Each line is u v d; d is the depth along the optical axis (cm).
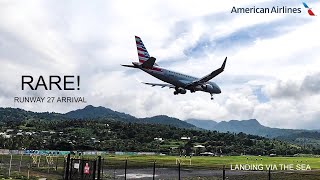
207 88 7288
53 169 5931
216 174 5781
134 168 6969
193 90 7231
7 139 18550
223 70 6556
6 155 11794
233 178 5084
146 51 7994
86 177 2773
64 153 13488
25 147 18312
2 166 6406
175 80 7031
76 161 2806
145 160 10906
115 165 7825
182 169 6881
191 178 4997
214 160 12169
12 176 4247
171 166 7844
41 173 5041
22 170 5553
